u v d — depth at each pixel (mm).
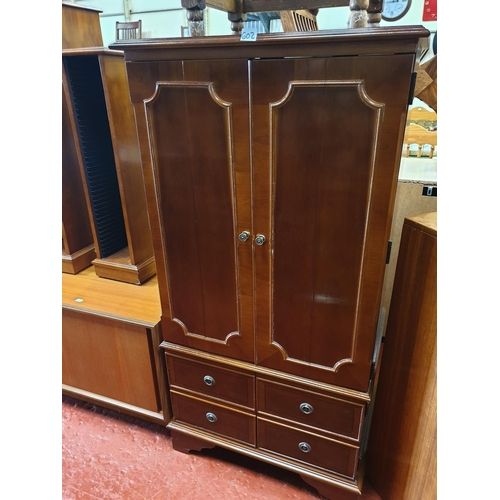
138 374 1539
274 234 1056
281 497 1390
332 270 1038
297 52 849
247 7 1240
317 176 951
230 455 1561
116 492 1408
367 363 1107
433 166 1961
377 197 917
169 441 1627
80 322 1539
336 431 1244
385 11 2459
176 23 3660
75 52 1338
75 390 1721
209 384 1392
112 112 1390
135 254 1635
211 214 1108
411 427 1160
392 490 1294
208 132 1007
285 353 1205
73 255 1754
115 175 1700
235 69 915
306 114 898
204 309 1268
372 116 850
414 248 1125
